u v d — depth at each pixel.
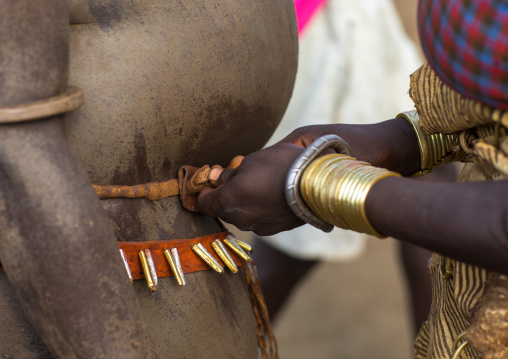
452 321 1.46
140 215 1.39
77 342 1.15
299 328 4.75
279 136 3.44
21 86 1.10
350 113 3.41
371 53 3.41
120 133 1.32
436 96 1.34
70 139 1.28
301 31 3.32
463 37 1.10
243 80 1.46
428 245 1.13
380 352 4.50
